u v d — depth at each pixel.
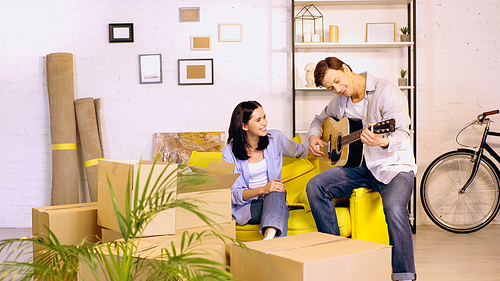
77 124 3.48
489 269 2.27
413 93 3.21
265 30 3.44
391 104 2.09
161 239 1.31
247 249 1.11
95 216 1.63
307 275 0.94
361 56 3.41
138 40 3.47
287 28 3.43
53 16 3.49
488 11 3.40
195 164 2.70
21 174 3.54
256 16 3.44
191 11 3.44
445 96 3.43
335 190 2.15
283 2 3.42
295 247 1.12
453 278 2.13
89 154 3.34
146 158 3.49
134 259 1.05
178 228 1.49
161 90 3.48
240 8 3.44
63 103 3.35
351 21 3.40
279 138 2.38
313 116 3.43
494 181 3.20
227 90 3.46
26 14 3.50
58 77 3.36
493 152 3.19
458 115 3.43
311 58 3.42
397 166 2.02
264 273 1.06
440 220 3.23
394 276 1.85
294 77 3.24
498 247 2.74
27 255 2.57
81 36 3.48
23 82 3.52
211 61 3.45
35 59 3.51
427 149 3.45
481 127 3.42
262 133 2.16
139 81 3.48
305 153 2.49
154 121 3.49
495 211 3.16
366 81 2.22
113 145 3.50
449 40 3.42
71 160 3.34
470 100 3.43
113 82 3.49
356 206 2.12
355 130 2.13
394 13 3.38
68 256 0.99
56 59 3.36
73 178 3.34
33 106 3.53
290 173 2.54
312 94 3.43
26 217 3.54
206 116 3.48
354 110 2.29
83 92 3.49
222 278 0.87
